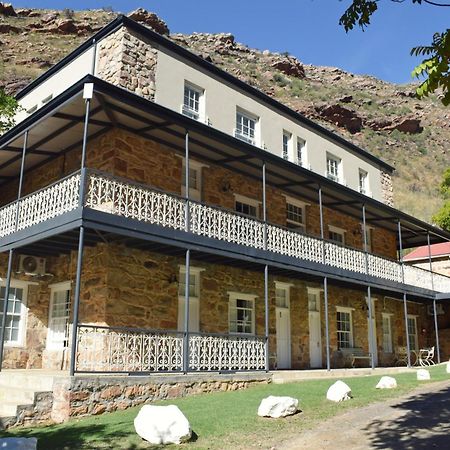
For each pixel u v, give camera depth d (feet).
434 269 90.33
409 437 22.58
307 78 290.56
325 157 68.85
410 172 238.27
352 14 14.16
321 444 22.25
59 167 47.62
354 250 59.11
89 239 38.86
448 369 49.47
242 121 57.16
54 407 29.71
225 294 48.73
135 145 43.68
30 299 45.03
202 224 42.63
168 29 238.27
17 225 40.37
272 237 48.16
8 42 182.39
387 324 73.82
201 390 36.06
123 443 22.86
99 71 47.44
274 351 53.01
